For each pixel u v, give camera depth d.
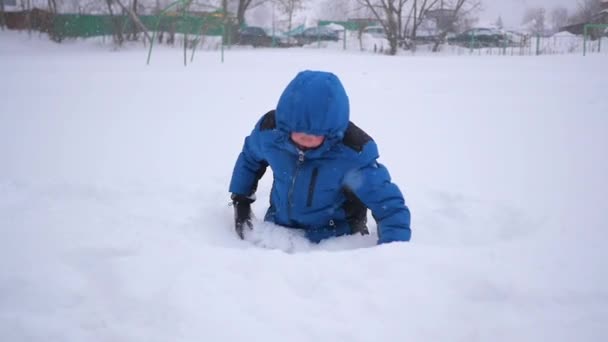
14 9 22.03
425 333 1.32
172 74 10.35
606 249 1.82
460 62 16.62
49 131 4.56
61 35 20.20
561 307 1.42
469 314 1.39
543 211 2.57
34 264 1.64
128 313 1.40
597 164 3.58
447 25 29.23
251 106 6.39
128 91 7.55
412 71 12.52
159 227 2.07
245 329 1.31
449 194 2.83
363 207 2.27
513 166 3.59
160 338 1.29
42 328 1.34
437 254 1.65
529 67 13.77
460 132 4.87
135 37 21.53
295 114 1.92
